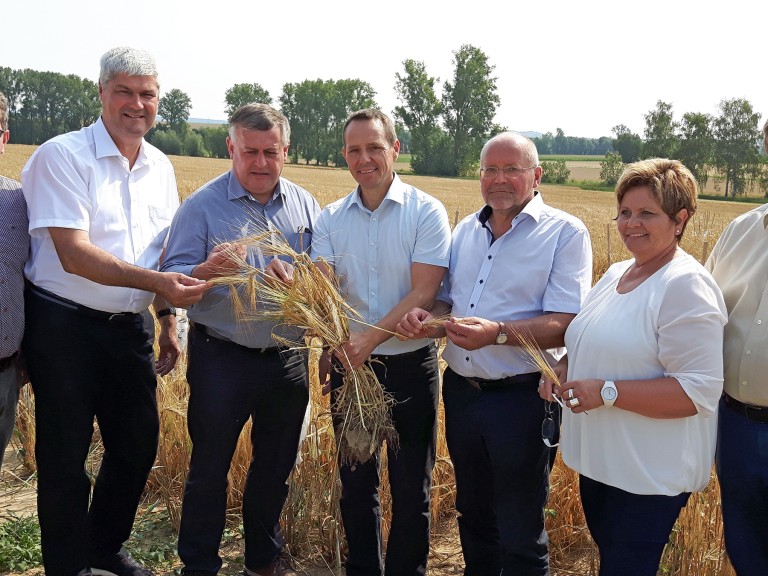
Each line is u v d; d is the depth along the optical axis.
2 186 3.61
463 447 3.72
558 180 93.06
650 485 3.01
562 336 3.49
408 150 125.00
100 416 4.02
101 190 3.66
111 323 3.79
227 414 3.84
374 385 3.67
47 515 3.75
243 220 3.84
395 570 3.92
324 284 3.62
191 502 3.89
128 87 3.64
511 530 3.58
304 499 4.58
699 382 2.87
